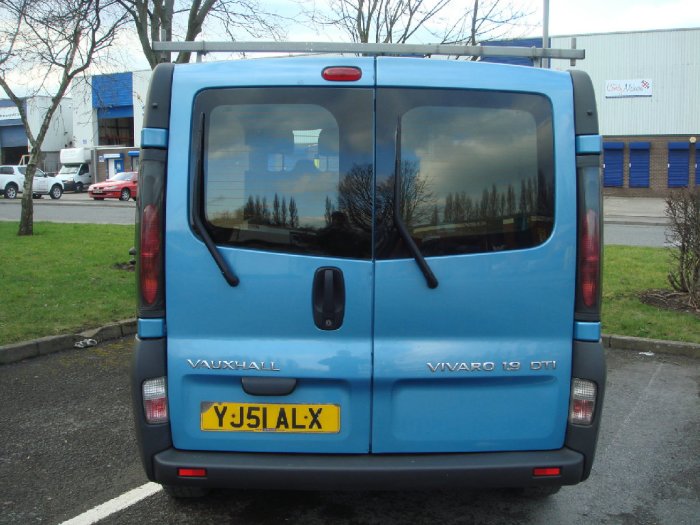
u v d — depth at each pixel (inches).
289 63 108.2
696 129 1428.4
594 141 108.9
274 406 109.0
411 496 142.3
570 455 110.1
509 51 115.9
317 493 143.1
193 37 365.7
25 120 546.3
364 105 107.7
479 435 110.7
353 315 107.9
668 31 1422.2
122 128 1861.5
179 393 109.2
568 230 108.9
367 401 109.1
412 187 107.9
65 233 578.6
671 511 137.4
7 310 288.5
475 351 108.9
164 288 108.7
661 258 462.6
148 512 134.3
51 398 202.5
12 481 147.9
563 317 110.0
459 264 108.0
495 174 108.8
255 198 108.0
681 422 189.6
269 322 108.1
